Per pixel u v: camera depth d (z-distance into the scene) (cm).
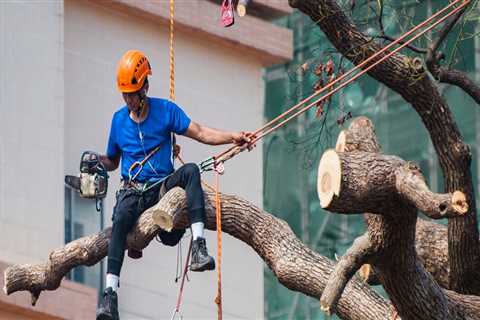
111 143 2125
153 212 2030
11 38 3503
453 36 2594
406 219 1891
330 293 1927
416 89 2131
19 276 2219
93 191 2147
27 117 3494
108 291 2055
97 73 3609
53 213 3481
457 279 2189
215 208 2097
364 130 1947
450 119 2145
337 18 2148
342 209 1877
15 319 3372
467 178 2155
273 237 2105
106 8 3650
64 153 3525
